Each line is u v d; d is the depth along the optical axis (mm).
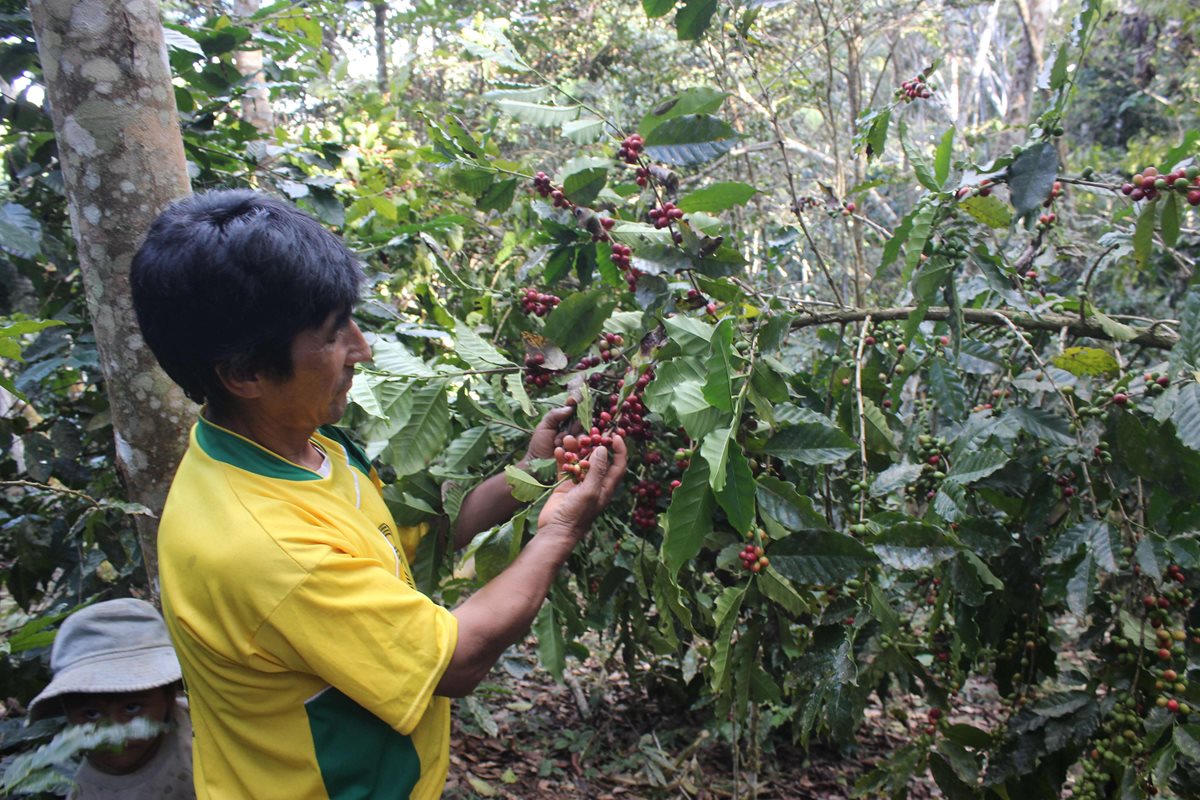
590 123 2264
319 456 1478
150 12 1930
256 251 1155
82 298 2902
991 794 2182
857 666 1924
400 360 2041
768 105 2996
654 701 4316
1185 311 1951
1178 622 2033
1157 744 1826
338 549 1214
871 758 3916
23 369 3137
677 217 2107
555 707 4359
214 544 1179
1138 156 6969
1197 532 1801
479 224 3734
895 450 2221
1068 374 2143
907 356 2537
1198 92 8258
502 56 2410
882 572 2229
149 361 1953
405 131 4965
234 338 1188
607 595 2400
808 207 3279
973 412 2373
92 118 1876
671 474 2486
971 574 1784
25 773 1553
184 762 1724
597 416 2139
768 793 3590
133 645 1675
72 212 1945
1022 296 2295
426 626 1218
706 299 2252
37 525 2662
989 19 10070
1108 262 3158
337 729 1215
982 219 2227
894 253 2375
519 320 2793
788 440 1904
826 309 2711
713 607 2686
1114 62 9516
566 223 2371
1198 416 1795
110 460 2922
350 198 3781
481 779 3641
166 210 1237
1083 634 2150
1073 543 1892
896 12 6977
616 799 3535
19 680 2361
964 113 11836
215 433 1288
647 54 7426
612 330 2303
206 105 3094
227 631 1169
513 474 1686
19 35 2609
